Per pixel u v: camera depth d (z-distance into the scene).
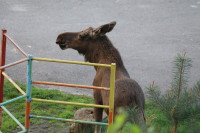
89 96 30.44
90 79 33.84
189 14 49.72
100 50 21.34
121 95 18.69
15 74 33.41
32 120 25.45
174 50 40.22
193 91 16.61
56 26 44.66
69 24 45.25
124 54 39.00
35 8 49.50
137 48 40.53
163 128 16.94
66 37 22.03
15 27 43.97
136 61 37.53
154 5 52.19
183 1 53.69
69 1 52.28
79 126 22.41
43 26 44.59
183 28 45.78
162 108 16.77
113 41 41.81
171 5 52.28
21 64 35.62
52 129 24.45
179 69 17.02
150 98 17.34
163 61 37.56
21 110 26.77
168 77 34.28
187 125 16.28
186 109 16.08
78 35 21.89
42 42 40.94
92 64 16.89
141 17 48.31
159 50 40.16
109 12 49.25
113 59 20.80
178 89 16.84
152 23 46.84
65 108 27.70
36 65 35.78
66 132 24.08
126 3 52.47
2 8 48.81
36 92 29.34
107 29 21.16
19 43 40.22
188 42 42.22
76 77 34.03
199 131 15.73
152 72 35.28
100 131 22.03
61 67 35.78
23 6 49.97
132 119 16.34
